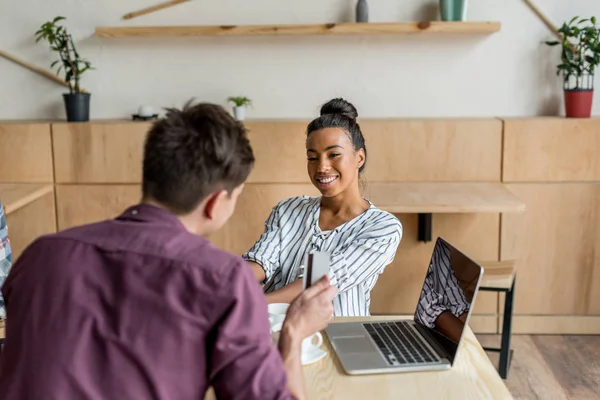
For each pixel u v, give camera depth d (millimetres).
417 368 1422
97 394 946
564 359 3148
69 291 976
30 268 1011
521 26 3371
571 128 3236
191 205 1062
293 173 3332
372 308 3475
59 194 3391
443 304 1554
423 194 3062
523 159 3281
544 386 2877
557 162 3273
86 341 961
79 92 3418
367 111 3492
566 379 2945
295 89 3484
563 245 3354
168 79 3498
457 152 3301
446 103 3465
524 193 3316
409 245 3402
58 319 969
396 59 3436
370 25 3232
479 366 1448
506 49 3396
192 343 967
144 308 962
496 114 3465
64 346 956
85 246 999
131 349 952
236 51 3459
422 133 3291
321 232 2010
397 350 1512
